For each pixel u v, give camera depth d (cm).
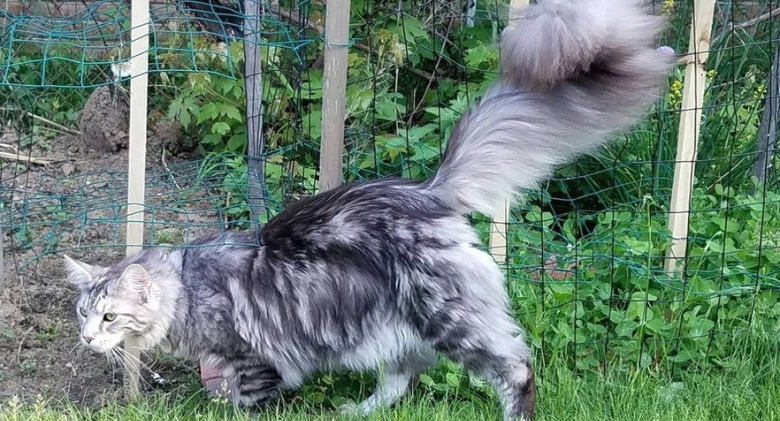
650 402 157
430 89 238
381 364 156
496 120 145
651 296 172
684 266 176
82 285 153
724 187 210
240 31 209
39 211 210
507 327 147
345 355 151
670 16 221
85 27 224
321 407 162
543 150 146
